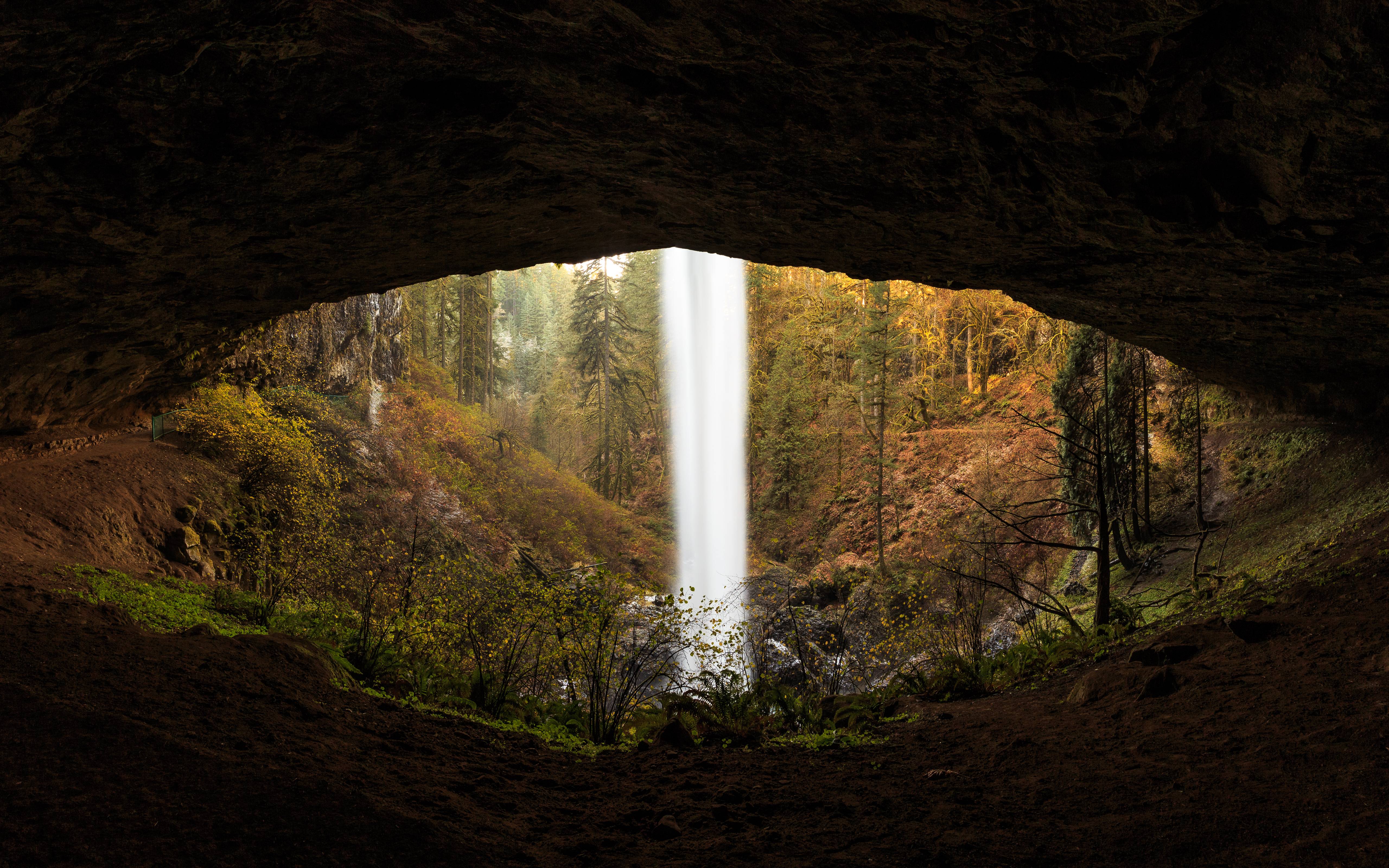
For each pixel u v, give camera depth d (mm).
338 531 14984
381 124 5648
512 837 3438
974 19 4031
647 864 3277
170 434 14617
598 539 32906
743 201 7227
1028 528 21797
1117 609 10703
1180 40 3988
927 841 3637
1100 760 4883
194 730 3816
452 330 45906
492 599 8625
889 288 31016
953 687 8961
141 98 4926
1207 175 5285
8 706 3613
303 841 2922
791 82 4961
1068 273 8062
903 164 6004
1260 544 12273
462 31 4543
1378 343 9602
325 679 5559
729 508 39906
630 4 4188
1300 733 4648
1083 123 4836
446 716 5844
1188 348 11867
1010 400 31906
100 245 7180
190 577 11203
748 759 5355
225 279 8875
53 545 9391
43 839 2693
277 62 4758
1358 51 3738
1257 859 3221
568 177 6984
